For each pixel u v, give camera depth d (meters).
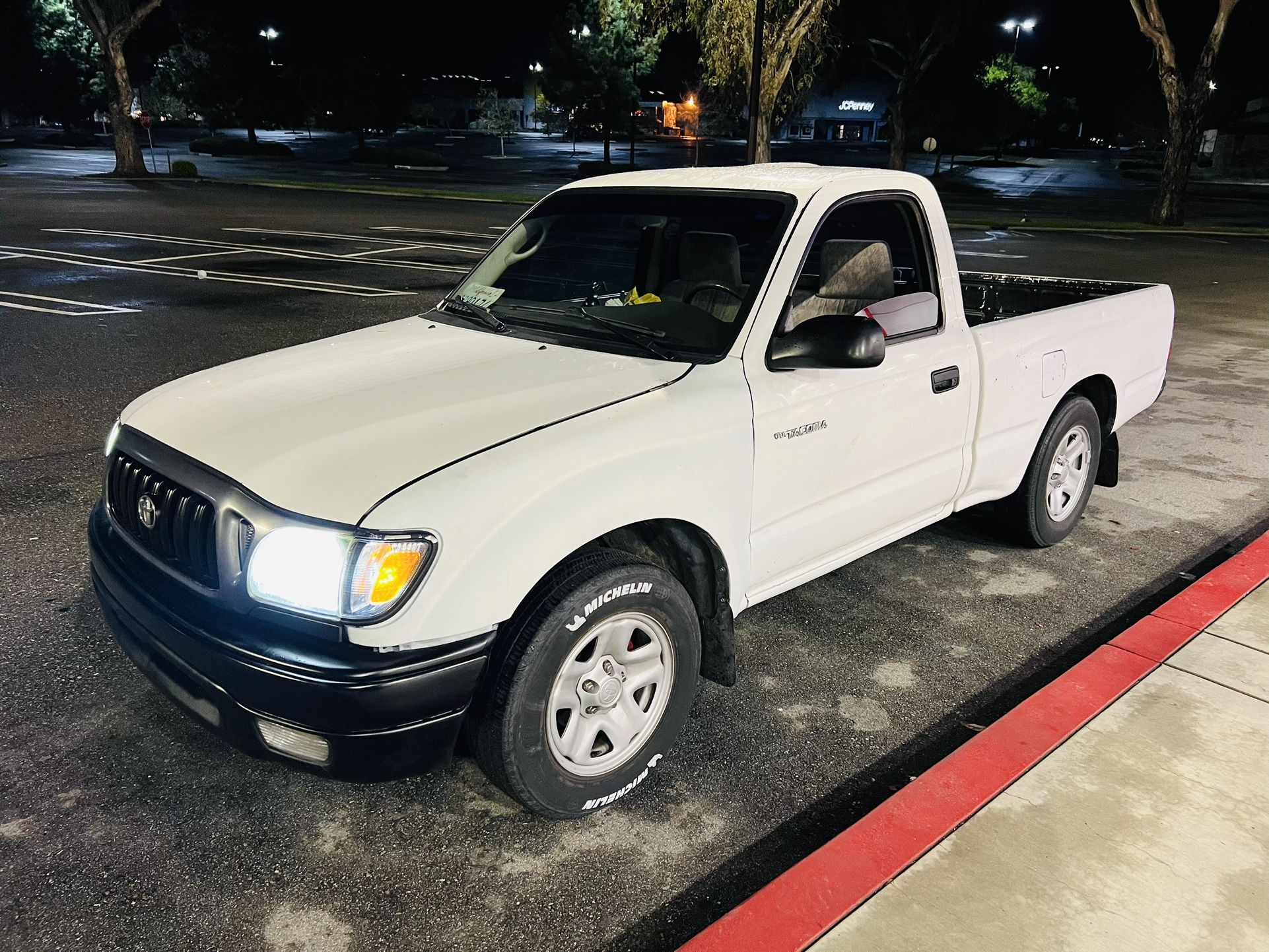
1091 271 16.91
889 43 40.81
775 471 3.17
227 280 13.02
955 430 3.96
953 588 4.55
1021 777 3.04
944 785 2.99
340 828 2.83
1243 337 11.02
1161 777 3.05
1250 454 6.72
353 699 2.32
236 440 2.71
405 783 3.05
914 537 5.20
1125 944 2.39
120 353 8.62
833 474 3.41
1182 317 12.37
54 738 3.20
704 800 3.00
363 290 12.37
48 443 6.16
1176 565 4.84
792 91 23.75
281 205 25.75
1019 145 88.81
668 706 2.93
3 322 9.90
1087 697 3.50
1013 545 5.06
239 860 2.68
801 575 3.54
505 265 3.94
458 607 2.40
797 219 3.31
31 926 2.42
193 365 8.22
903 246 4.12
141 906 2.50
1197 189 49.47
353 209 25.45
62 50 63.62
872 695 3.62
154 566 2.74
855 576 4.67
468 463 2.51
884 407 3.54
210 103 56.69
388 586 2.34
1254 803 2.93
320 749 2.41
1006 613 4.30
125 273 13.45
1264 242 23.67
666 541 3.05
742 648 3.96
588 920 2.50
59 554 4.56
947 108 48.97
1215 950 2.38
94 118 70.50
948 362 3.84
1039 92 69.38
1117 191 46.25
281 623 2.43
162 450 2.78
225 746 3.20
